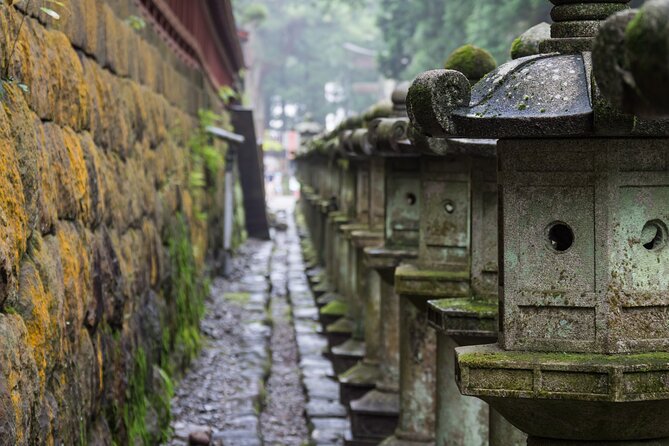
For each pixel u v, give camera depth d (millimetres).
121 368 8383
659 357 4566
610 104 4246
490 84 4660
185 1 18266
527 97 4527
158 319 11016
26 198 5645
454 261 7977
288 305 22812
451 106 4566
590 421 4688
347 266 16953
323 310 17984
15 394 5020
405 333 9766
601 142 4559
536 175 4652
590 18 4766
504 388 4590
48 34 6641
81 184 7125
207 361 14703
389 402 11523
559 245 4816
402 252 9570
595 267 4617
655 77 3143
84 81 7582
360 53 75250
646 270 4617
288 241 36594
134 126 10469
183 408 12023
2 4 5418
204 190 19984
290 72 76062
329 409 13055
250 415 11930
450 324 6133
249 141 31703
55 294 6047
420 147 6430
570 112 4391
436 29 34344
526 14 26438
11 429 4812
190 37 18297
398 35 36031
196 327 15852
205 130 19438
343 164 16344
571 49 4734
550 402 4621
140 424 9164
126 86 10039
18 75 5723
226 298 20031
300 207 47188
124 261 8945
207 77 23484
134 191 9969
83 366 6844
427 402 9727
